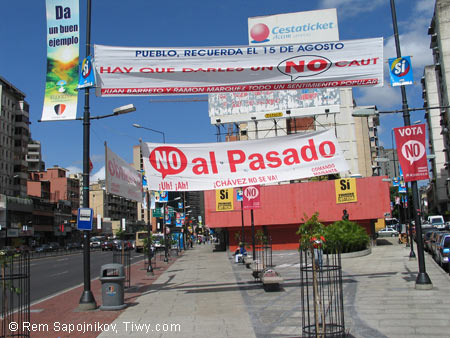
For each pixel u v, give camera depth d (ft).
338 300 35.04
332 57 39.86
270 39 150.71
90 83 37.55
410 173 40.42
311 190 122.93
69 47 38.17
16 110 264.72
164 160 41.52
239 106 144.15
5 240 212.43
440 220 201.05
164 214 108.37
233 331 25.99
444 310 29.91
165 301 38.60
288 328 26.21
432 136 290.56
